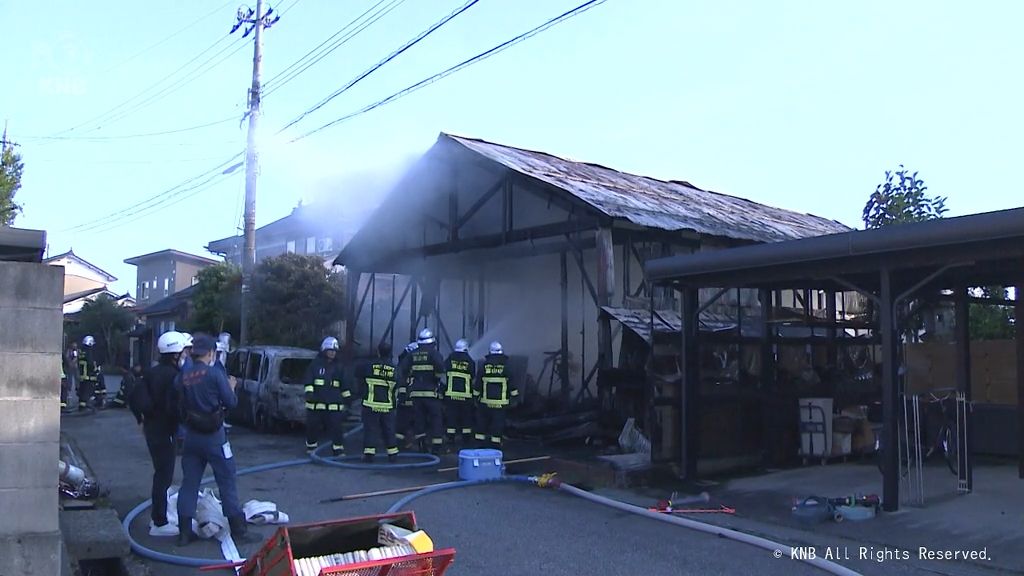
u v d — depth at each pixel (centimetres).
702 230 1444
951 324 1522
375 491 952
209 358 705
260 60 2052
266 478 1047
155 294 4559
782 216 2103
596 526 779
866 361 1427
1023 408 1012
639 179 1969
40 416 472
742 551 686
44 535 466
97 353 4125
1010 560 645
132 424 1705
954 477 1005
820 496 891
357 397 1284
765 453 1117
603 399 1355
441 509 857
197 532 710
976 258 738
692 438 1009
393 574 432
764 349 1154
